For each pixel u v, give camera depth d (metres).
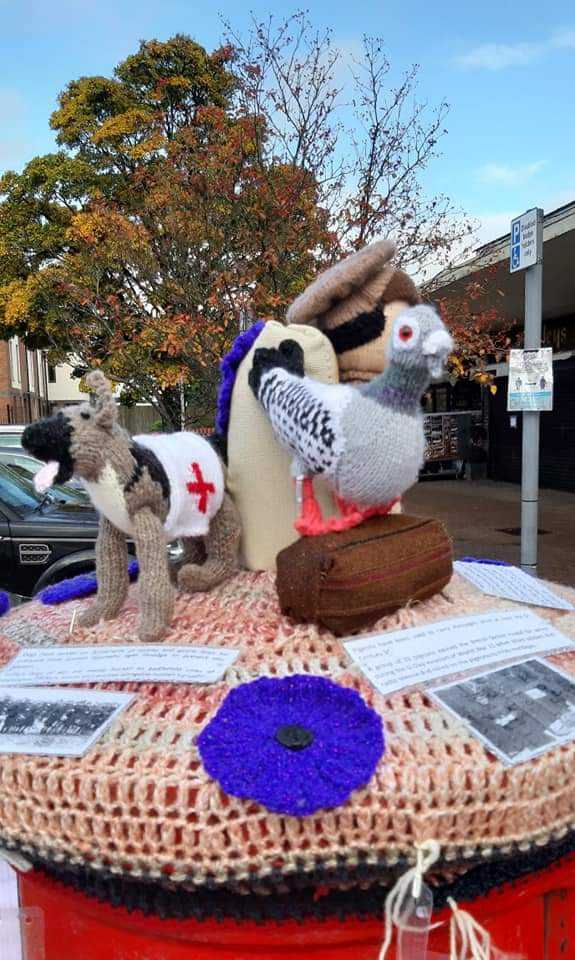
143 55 11.44
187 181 6.58
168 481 1.38
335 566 1.24
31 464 7.46
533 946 1.20
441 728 1.08
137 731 1.10
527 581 1.71
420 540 1.36
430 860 0.97
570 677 1.22
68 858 1.05
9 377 26.17
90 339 9.44
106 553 1.50
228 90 10.41
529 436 5.36
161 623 1.33
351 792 0.95
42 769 1.05
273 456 1.50
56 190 11.87
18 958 1.22
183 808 0.97
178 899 1.05
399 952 1.01
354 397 1.28
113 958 1.13
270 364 1.45
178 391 8.54
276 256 6.22
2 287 12.01
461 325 6.69
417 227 6.55
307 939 1.05
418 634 1.27
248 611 1.39
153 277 7.16
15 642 1.50
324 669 1.21
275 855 0.96
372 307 1.51
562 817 1.06
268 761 0.97
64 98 12.15
